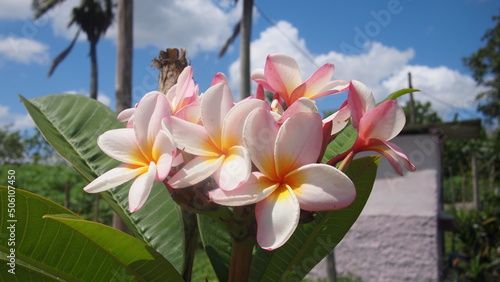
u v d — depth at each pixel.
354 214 0.43
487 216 3.17
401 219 2.47
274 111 0.39
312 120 0.33
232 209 0.36
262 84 0.42
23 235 0.34
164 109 0.35
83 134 0.48
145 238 0.43
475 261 2.73
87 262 0.35
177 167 0.38
